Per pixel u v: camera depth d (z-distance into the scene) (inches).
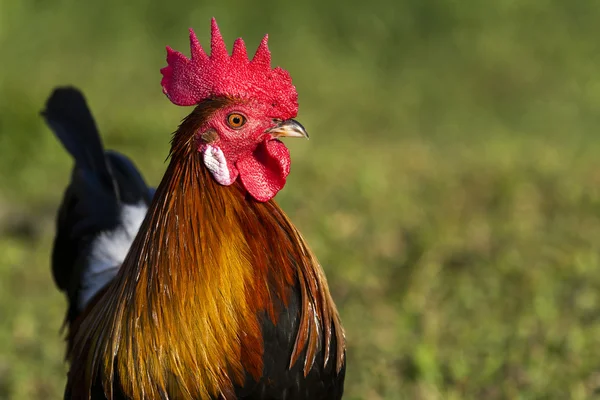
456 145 1124.5
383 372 597.3
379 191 928.9
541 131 1185.4
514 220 844.6
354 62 1444.4
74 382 390.6
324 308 379.6
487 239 807.7
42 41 1501.0
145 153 1071.0
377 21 1518.2
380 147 1122.0
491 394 564.1
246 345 358.0
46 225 864.3
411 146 1126.4
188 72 363.6
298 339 366.3
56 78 1336.1
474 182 954.7
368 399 571.8
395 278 747.4
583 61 1401.3
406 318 657.6
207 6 1555.1
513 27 1498.5
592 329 631.8
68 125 502.6
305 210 885.2
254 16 1540.4
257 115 358.0
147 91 1334.9
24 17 1526.8
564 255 762.2
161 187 358.6
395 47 1487.5
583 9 1525.6
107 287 430.3
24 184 970.1
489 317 663.1
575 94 1309.1
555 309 665.0
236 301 354.6
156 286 353.7
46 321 700.7
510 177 934.4
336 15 1547.7
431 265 747.4
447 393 569.9
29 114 1066.1
